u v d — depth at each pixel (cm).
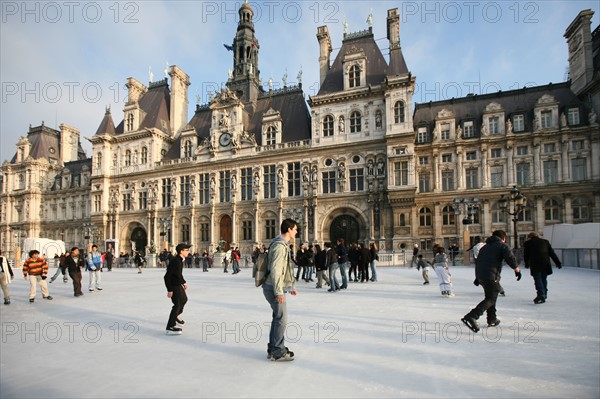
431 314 1186
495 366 692
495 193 4453
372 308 1307
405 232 4375
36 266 1686
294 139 5325
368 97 4828
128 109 6519
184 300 1007
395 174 4488
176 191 5819
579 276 2331
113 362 743
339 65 5397
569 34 4719
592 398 550
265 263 781
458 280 2258
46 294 1742
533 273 1374
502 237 1017
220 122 5662
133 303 1550
